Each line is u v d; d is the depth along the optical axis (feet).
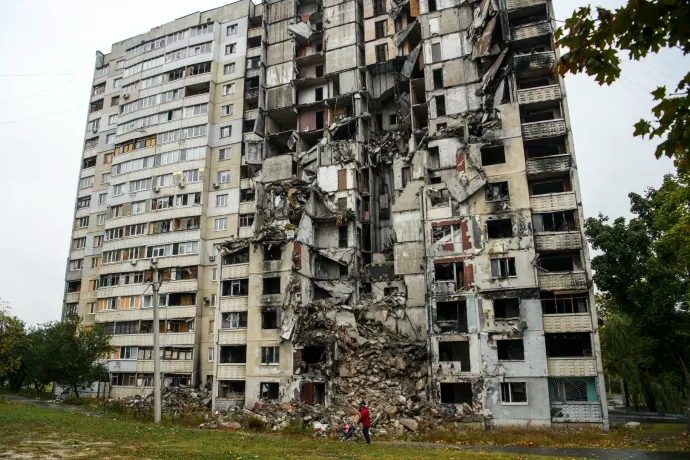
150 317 188.85
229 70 214.48
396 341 142.51
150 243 199.11
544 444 92.32
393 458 59.82
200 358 180.96
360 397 126.62
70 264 225.97
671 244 98.89
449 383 126.52
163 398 151.64
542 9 153.38
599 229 123.44
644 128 18.03
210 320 184.44
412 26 182.60
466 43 167.84
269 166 191.42
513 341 124.06
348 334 141.90
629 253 118.42
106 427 80.69
